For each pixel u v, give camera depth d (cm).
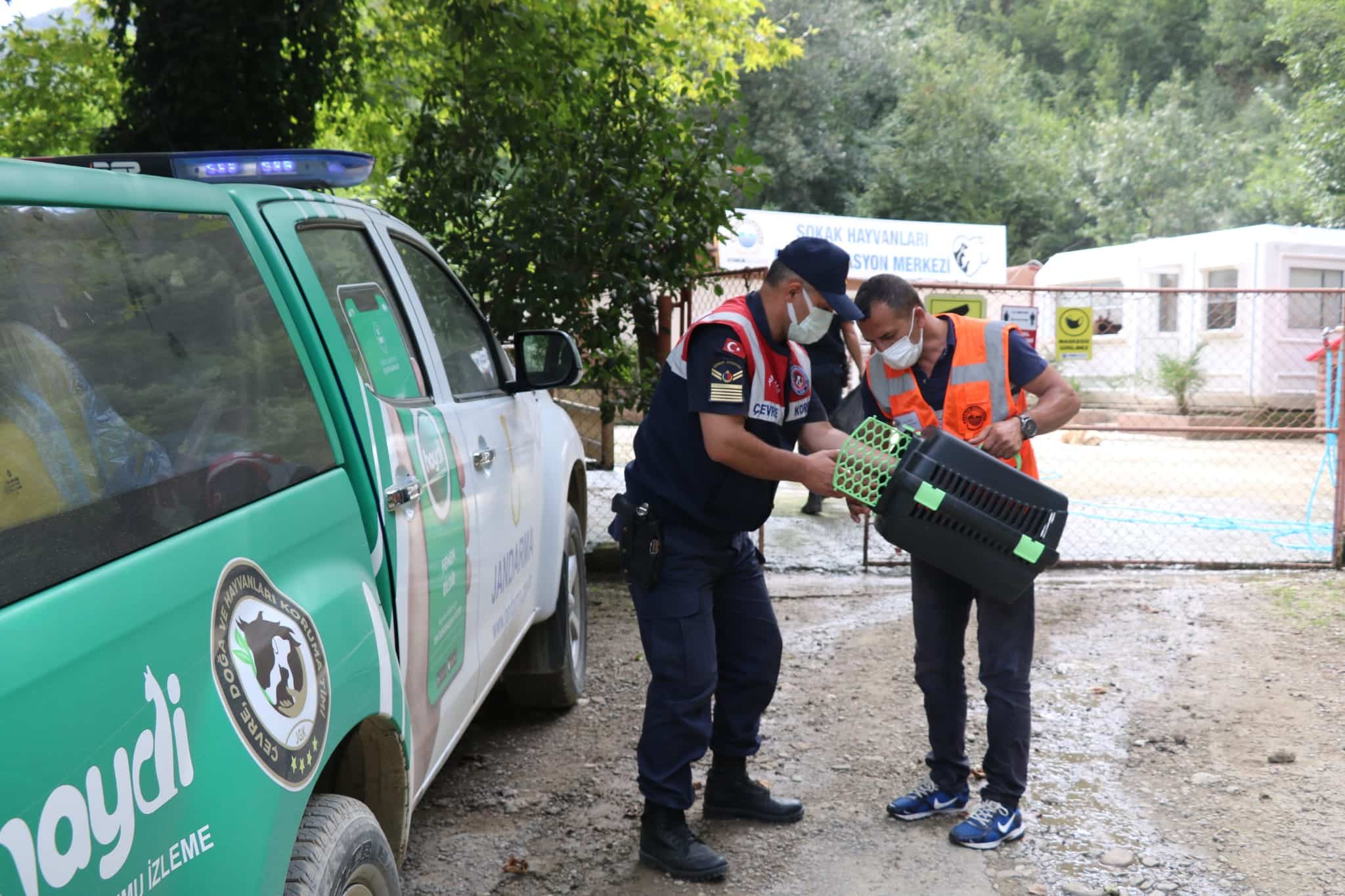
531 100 676
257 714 153
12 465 123
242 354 184
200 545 150
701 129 689
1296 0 2470
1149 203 3531
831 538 818
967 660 516
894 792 372
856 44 3412
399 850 221
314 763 166
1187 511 972
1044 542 292
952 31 4181
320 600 180
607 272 675
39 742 111
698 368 297
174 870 131
